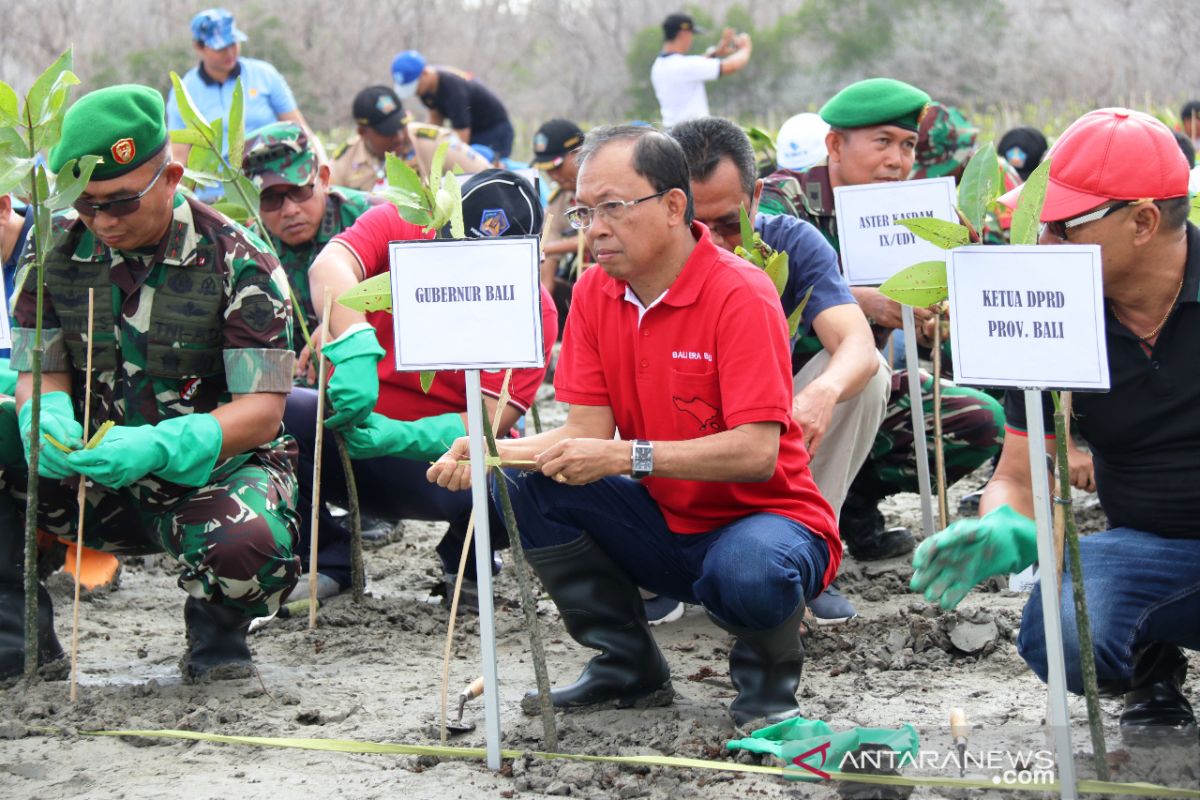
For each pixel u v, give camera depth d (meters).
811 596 4.44
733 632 4.32
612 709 4.63
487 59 37.59
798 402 5.10
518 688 4.97
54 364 5.04
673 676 5.05
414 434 5.82
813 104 32.72
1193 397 3.96
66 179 4.51
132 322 4.89
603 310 4.43
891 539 6.62
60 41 30.08
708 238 4.29
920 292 3.80
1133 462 4.13
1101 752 3.71
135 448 4.62
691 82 14.77
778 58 34.00
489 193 5.77
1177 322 3.91
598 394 4.52
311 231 6.77
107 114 4.54
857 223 6.11
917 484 6.52
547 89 38.06
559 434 4.52
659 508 4.49
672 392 4.30
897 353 7.58
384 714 4.68
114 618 6.07
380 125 10.35
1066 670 3.98
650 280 4.27
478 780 4.05
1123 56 33.72
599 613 4.54
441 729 4.37
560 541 4.49
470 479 4.40
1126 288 3.92
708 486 4.36
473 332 3.89
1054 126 25.84
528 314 3.88
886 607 5.91
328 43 33.16
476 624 5.75
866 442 5.84
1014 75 33.25
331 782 4.06
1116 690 4.10
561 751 4.24
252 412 4.84
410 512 6.20
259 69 11.67
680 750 4.18
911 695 4.79
